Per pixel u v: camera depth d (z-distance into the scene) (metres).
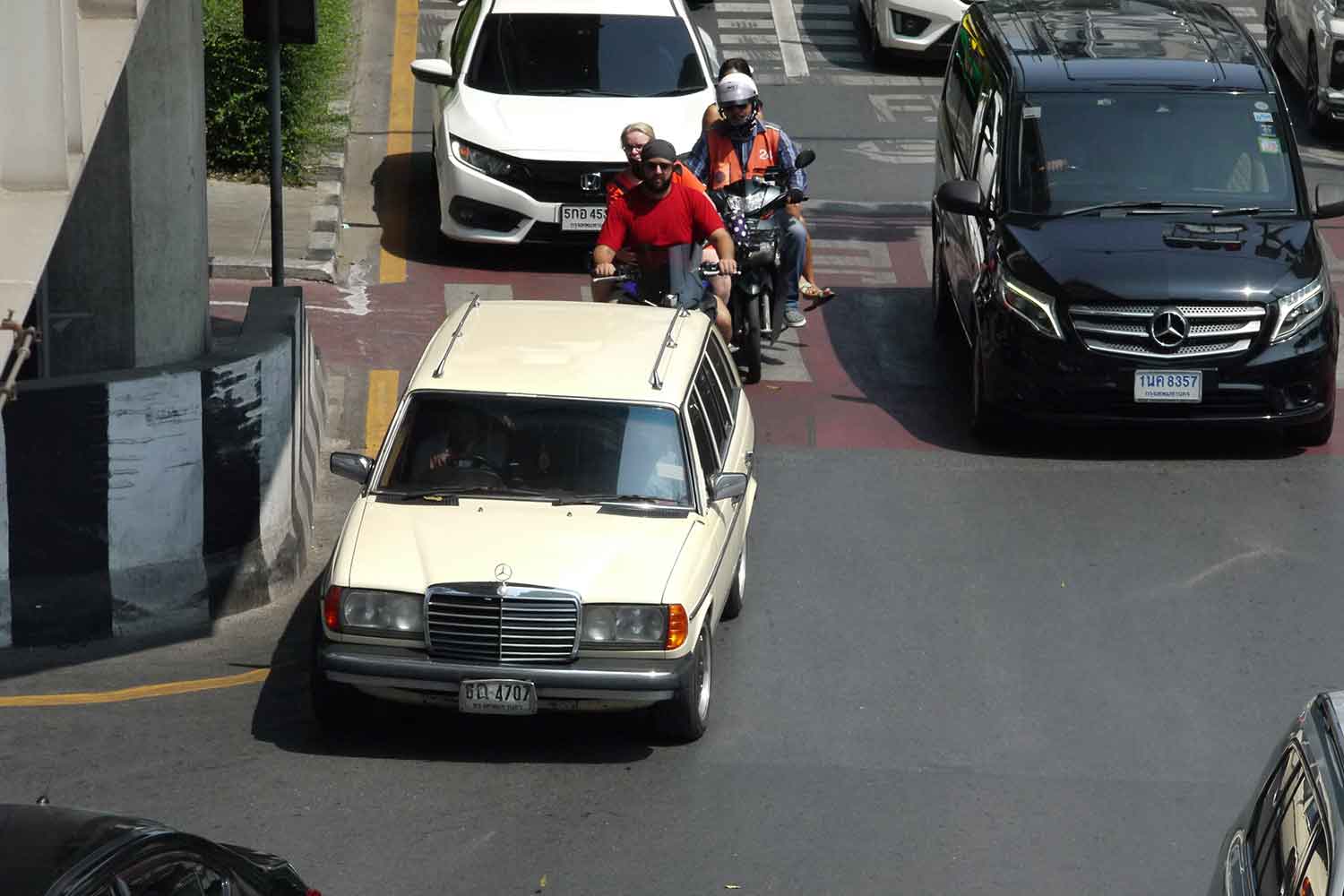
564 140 41.12
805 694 23.48
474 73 43.28
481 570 20.81
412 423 23.00
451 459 22.62
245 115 44.84
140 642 24.84
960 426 34.12
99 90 16.73
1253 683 24.14
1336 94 53.31
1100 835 20.16
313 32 30.80
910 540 28.70
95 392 24.25
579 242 41.28
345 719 21.64
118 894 12.09
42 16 15.55
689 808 20.38
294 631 25.41
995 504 30.25
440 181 42.16
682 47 44.25
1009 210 33.75
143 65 25.08
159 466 24.94
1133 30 37.56
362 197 46.50
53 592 24.62
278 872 14.25
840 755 21.83
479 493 22.31
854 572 27.48
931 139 52.75
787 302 37.19
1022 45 36.84
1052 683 24.02
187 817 19.91
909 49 57.78
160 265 25.67
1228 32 37.50
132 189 25.30
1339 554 28.41
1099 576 27.44
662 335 25.09
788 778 21.20
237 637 25.16
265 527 26.41
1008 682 24.02
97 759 21.30
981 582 27.17
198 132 26.19
